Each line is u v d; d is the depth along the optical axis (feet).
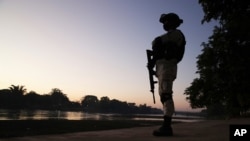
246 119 26.61
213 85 62.13
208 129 14.01
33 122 85.56
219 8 49.67
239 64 51.08
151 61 12.19
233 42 51.72
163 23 12.61
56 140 8.78
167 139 9.52
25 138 9.16
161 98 11.53
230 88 56.08
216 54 57.00
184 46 12.25
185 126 16.33
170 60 11.75
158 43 11.85
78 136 10.05
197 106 68.80
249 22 46.55
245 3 46.65
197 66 63.21
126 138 9.64
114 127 66.13
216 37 54.70
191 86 68.49
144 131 12.50
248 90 53.62
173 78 11.68
